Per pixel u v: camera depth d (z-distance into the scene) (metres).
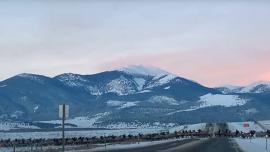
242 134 159.62
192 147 72.88
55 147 69.94
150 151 60.81
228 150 63.59
